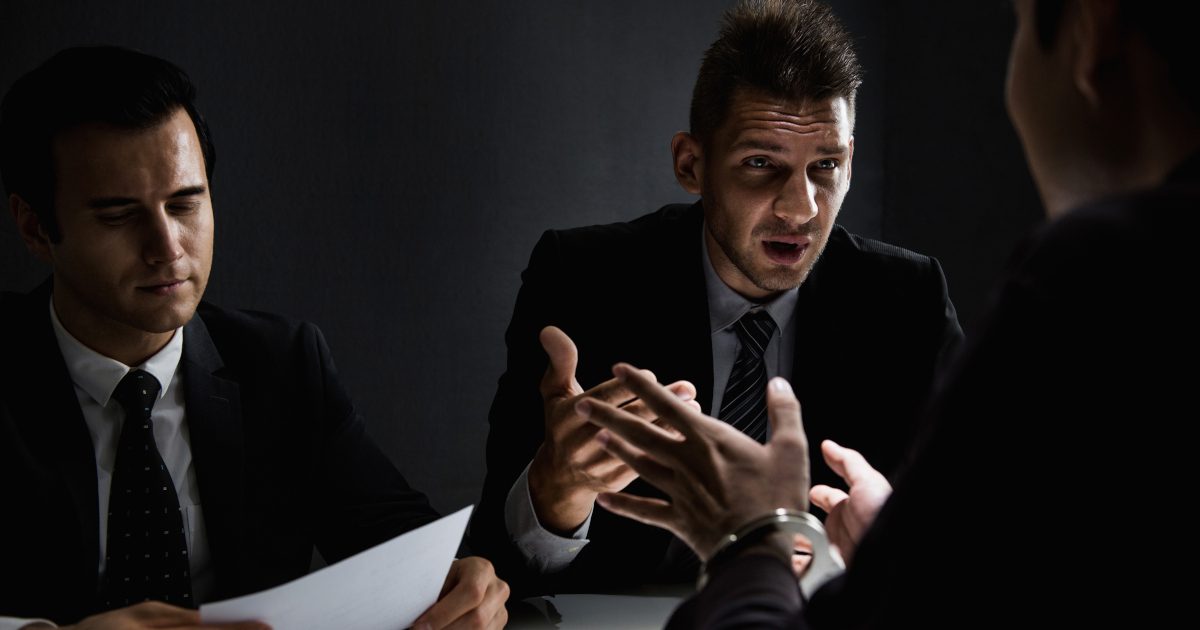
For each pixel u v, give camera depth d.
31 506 1.00
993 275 2.20
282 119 2.17
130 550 1.02
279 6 2.15
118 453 1.03
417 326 2.33
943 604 0.46
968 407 0.48
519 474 1.27
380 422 2.31
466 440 2.39
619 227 1.52
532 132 2.38
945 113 2.35
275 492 1.19
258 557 1.16
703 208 1.41
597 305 1.40
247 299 2.18
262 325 1.26
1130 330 0.44
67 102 0.95
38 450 1.02
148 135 0.97
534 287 1.46
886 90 2.57
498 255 2.38
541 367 1.38
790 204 1.18
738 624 0.52
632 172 2.45
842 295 1.40
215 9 2.10
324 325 2.25
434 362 2.35
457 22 2.29
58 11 1.98
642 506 0.70
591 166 2.42
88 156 0.95
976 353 0.49
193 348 1.15
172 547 1.03
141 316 1.00
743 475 0.65
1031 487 0.45
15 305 1.10
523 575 1.16
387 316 2.30
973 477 0.47
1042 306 0.46
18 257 1.96
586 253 1.45
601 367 1.38
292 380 1.24
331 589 0.76
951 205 2.34
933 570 0.47
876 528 0.51
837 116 1.17
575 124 2.40
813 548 0.64
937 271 1.44
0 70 1.94
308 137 2.20
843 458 0.89
